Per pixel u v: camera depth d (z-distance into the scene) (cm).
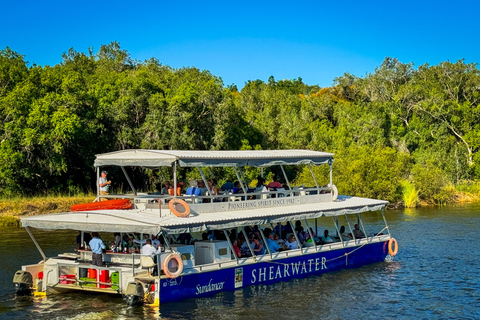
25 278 1666
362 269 2150
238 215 1741
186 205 1645
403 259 2369
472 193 5434
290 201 2047
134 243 1700
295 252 1922
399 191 4666
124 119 4822
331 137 6356
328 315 1562
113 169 4506
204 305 1587
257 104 7750
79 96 4444
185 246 1603
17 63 4556
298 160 2114
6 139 4050
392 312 1617
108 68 6731
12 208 3584
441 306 1684
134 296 1517
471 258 2395
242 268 1744
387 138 6931
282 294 1747
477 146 6725
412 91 7788
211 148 4906
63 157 4206
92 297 1647
